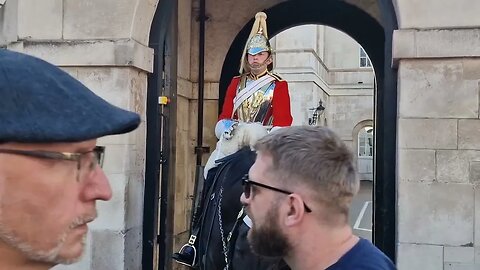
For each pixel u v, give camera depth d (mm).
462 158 3982
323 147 1655
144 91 4812
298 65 24172
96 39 4586
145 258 4766
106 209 4469
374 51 8180
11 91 936
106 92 4555
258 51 4027
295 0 8336
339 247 1649
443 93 4020
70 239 1054
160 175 4930
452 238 3967
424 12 4078
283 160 1657
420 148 4027
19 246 958
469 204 3957
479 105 3979
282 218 1662
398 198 4059
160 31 4887
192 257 3662
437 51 3992
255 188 1717
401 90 4070
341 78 29609
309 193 1626
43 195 977
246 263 2990
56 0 4652
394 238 4266
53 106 969
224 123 3807
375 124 7777
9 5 4922
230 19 8023
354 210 18125
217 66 8008
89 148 1079
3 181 939
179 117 7492
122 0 4570
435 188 4000
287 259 1726
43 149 977
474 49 3961
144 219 4789
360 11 8297
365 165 29609
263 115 3973
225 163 3467
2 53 998
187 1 7707
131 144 4543
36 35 4688
